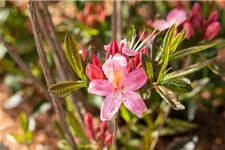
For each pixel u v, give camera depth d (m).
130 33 0.78
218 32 0.58
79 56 0.40
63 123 0.55
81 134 0.60
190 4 0.73
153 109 0.72
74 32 0.84
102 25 0.80
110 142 0.55
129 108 0.39
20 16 0.90
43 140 0.81
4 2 0.91
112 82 0.39
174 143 0.67
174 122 0.71
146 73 0.39
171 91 0.40
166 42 0.40
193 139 0.67
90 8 0.79
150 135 0.66
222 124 0.80
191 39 0.55
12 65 0.89
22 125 0.64
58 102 0.53
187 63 0.61
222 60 0.65
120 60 0.39
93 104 0.75
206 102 0.78
